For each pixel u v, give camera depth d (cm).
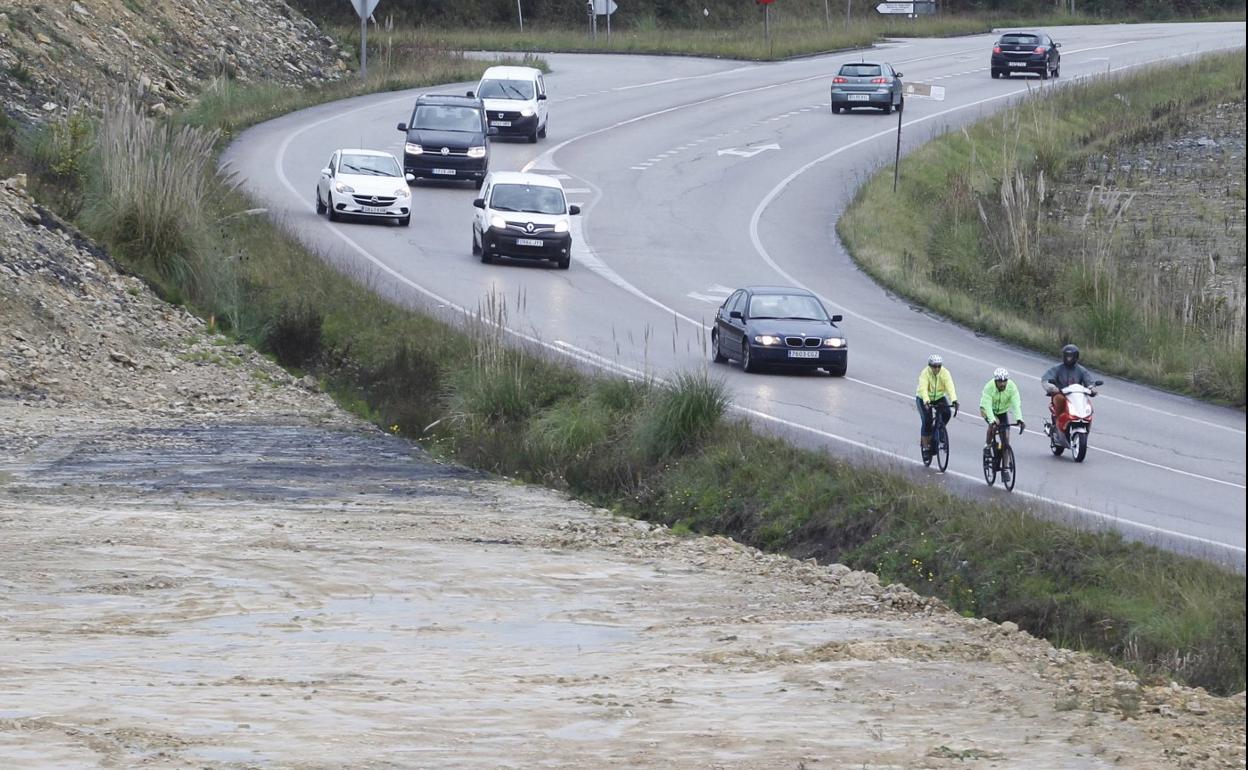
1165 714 2319
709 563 3731
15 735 1817
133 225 6981
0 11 11088
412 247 8781
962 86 15425
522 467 5078
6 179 7069
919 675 2550
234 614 2880
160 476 4325
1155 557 3750
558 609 3097
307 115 12650
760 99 14625
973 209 10444
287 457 4769
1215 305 7631
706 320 7531
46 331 5847
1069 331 7494
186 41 13150
